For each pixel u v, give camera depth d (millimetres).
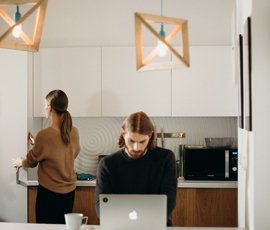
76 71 4438
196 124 4707
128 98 4406
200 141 4703
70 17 4781
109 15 4750
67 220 2555
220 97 4348
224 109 4344
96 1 4758
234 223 4164
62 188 3812
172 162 2824
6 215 4395
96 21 4766
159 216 2398
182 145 4492
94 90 4434
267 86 2590
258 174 2605
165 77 4371
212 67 4344
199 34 4684
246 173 2984
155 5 4703
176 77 4363
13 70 4379
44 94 4473
